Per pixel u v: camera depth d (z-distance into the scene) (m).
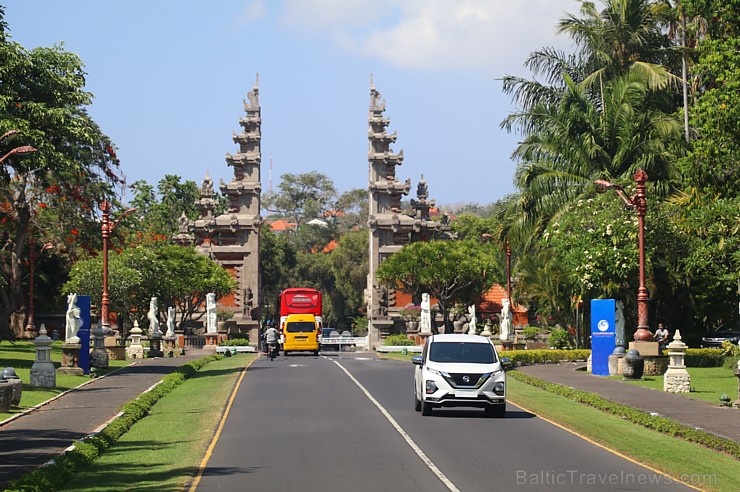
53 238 71.81
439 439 24.73
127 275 78.12
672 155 58.53
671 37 67.75
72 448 22.00
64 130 48.00
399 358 64.56
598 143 60.69
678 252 53.47
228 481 18.95
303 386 40.19
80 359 45.50
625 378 42.72
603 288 53.00
